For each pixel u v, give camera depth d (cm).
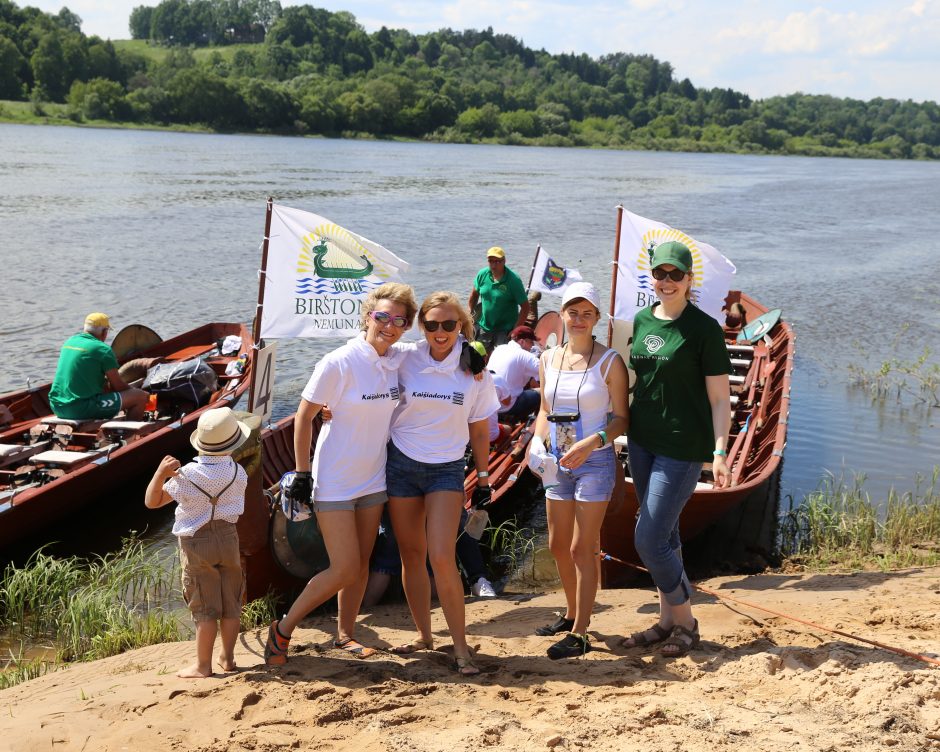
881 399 1447
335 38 19162
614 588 752
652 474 474
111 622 687
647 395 470
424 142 13975
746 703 416
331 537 482
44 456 917
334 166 6900
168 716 441
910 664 443
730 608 580
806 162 15175
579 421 489
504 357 971
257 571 657
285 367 1544
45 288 2072
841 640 488
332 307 875
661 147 17500
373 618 624
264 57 17725
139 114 12544
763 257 3148
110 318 1825
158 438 1006
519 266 2628
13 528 834
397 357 489
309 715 434
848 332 1959
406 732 407
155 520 963
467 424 495
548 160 10244
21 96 13600
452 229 3416
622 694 441
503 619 607
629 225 924
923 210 5503
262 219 3416
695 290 915
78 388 1020
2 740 426
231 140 10706
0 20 14388
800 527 920
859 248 3478
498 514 911
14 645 678
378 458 488
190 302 2005
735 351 1479
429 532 484
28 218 3191
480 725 405
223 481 495
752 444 1046
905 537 852
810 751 361
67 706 470
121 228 3058
